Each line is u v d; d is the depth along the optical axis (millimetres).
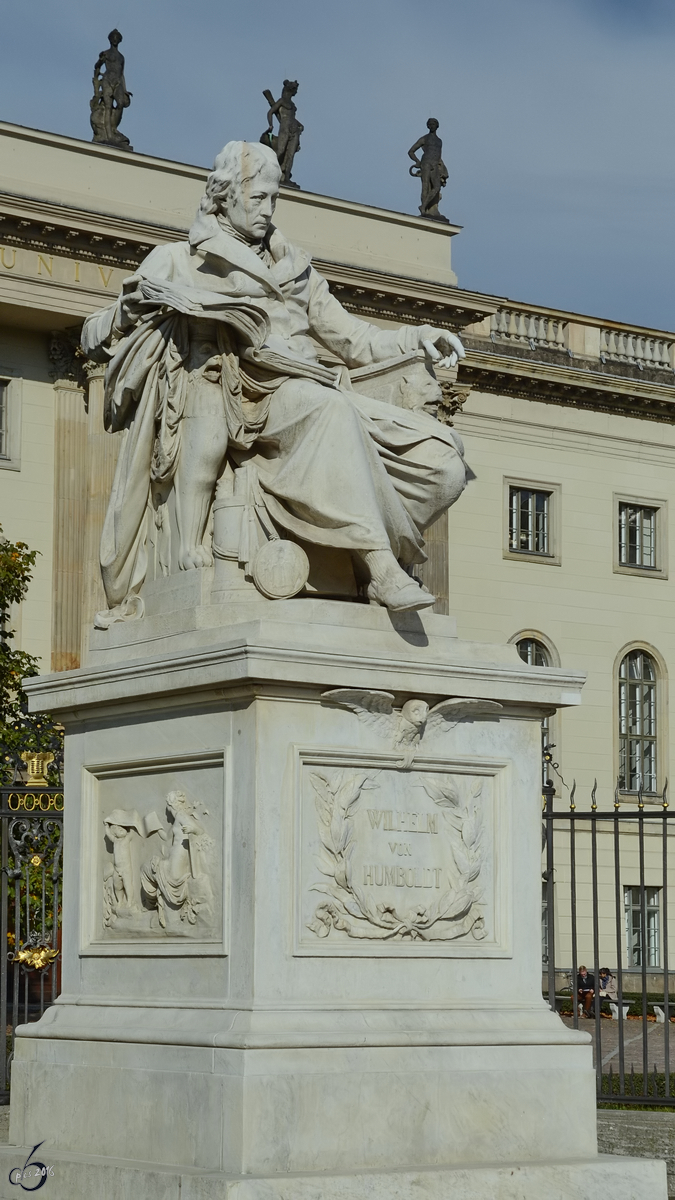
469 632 57031
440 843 10148
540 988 10422
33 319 47688
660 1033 34250
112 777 10570
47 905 22516
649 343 61531
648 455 61156
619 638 60031
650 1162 9992
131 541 10852
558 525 59125
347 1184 9008
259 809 9461
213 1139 9180
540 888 10523
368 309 51812
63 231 46562
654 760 60406
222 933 9594
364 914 9766
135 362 10656
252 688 9492
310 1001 9500
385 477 10211
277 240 11117
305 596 10266
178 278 10758
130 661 10164
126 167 47688
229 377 10328
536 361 58531
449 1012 9953
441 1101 9648
